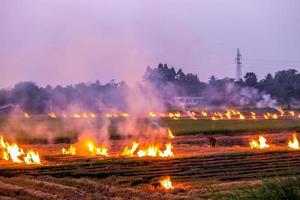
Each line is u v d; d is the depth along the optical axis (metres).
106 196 64.25
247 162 94.06
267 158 99.38
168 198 62.22
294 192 42.72
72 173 82.44
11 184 71.19
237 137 153.62
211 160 96.56
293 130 176.25
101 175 82.25
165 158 98.75
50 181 75.31
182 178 79.62
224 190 63.16
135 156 105.12
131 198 63.22
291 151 109.50
